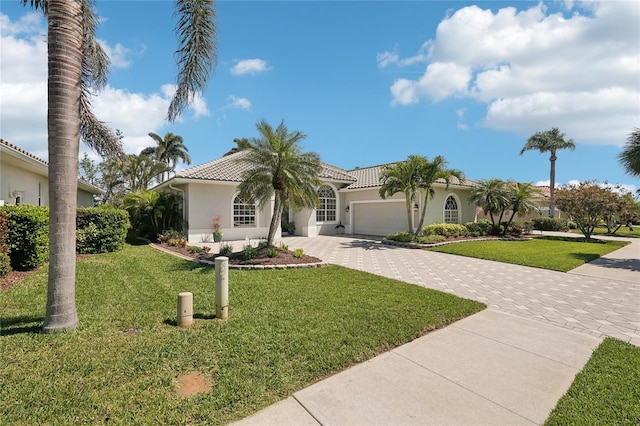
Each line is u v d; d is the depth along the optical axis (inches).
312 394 132.2
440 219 892.6
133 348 166.7
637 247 693.3
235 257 443.8
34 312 217.5
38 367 145.3
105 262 414.3
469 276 387.5
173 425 110.9
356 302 257.6
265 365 152.9
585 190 813.2
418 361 163.8
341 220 998.4
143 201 725.3
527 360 166.1
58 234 184.7
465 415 119.5
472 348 180.7
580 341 192.1
